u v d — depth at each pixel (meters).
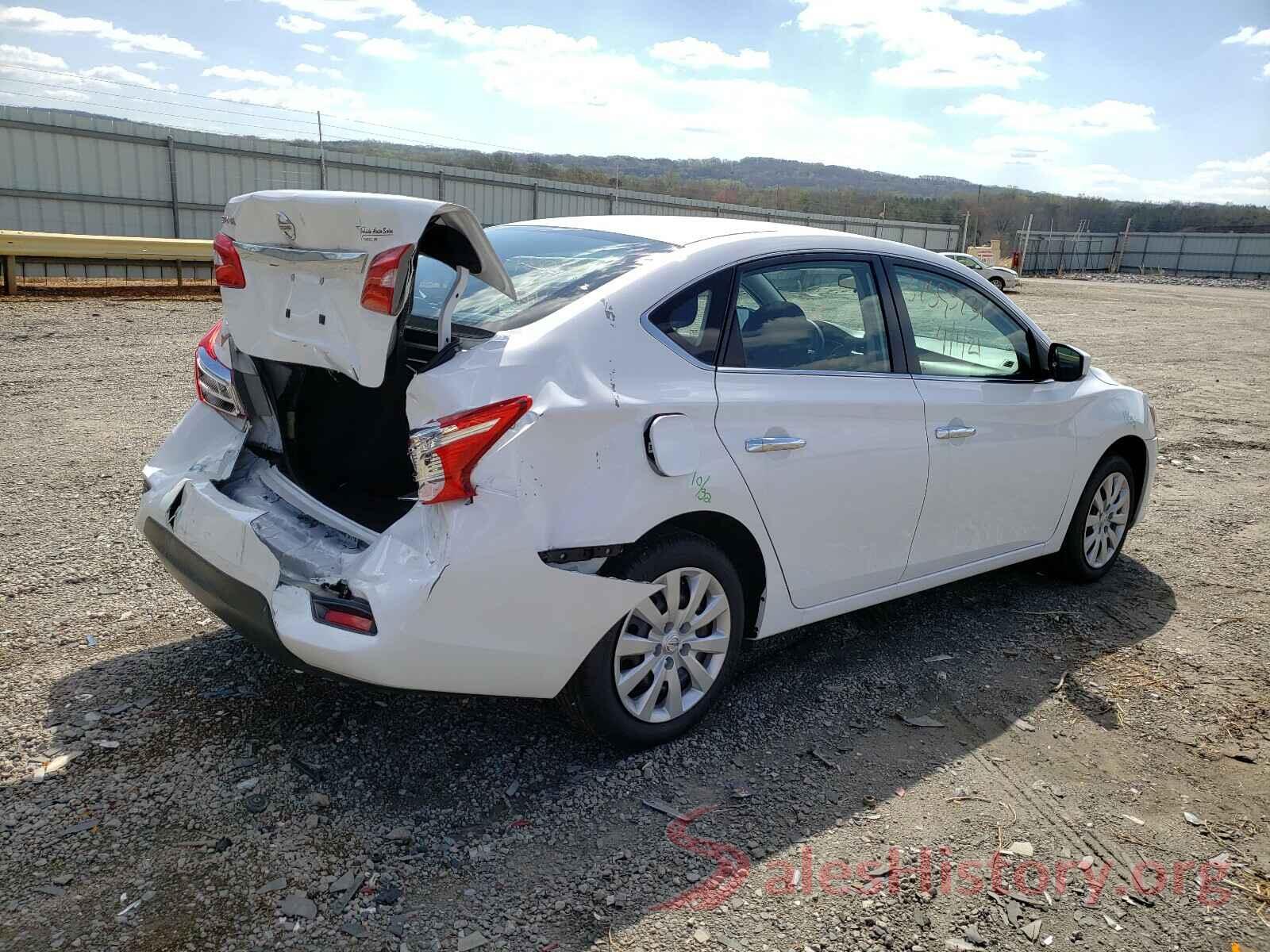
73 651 3.53
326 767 2.92
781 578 3.33
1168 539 5.78
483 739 3.15
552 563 2.66
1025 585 4.92
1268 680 3.94
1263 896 2.65
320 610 2.62
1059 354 4.38
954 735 3.39
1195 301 34.62
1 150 18.67
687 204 35.81
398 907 2.38
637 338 2.93
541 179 29.89
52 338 10.35
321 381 3.18
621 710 2.98
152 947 2.19
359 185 24.92
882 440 3.51
